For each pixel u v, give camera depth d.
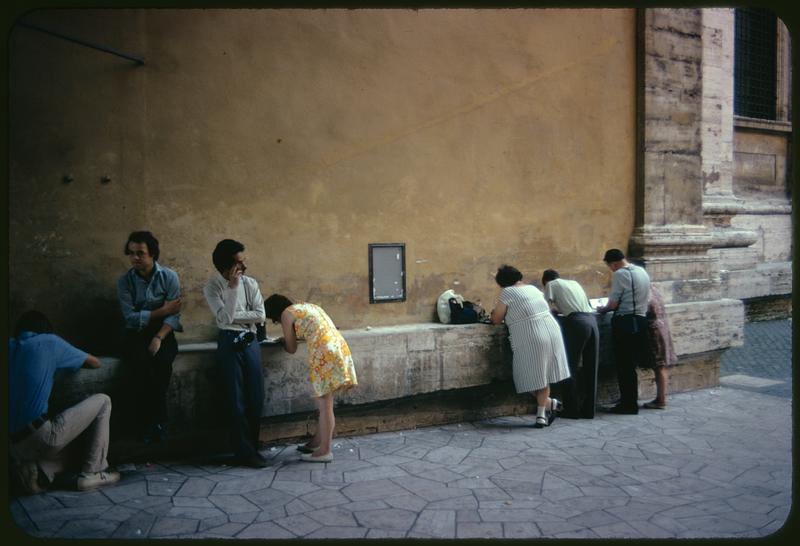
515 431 5.91
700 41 7.66
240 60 5.37
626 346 6.42
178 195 5.21
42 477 4.37
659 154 7.46
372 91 5.91
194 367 5.00
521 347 5.97
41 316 4.43
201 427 5.05
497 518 3.98
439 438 5.70
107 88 4.95
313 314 5.03
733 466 4.95
